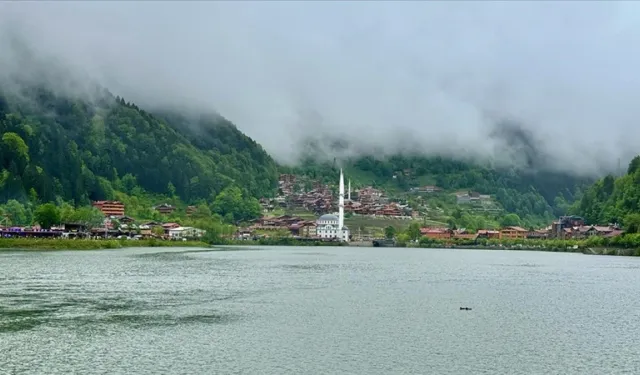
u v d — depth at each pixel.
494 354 61.47
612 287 128.12
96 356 58.31
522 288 124.12
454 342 66.69
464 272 170.62
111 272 144.50
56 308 86.62
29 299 95.31
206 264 184.88
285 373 53.34
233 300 97.56
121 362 56.22
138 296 101.12
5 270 143.38
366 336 69.00
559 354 61.91
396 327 74.88
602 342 67.94
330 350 61.88
